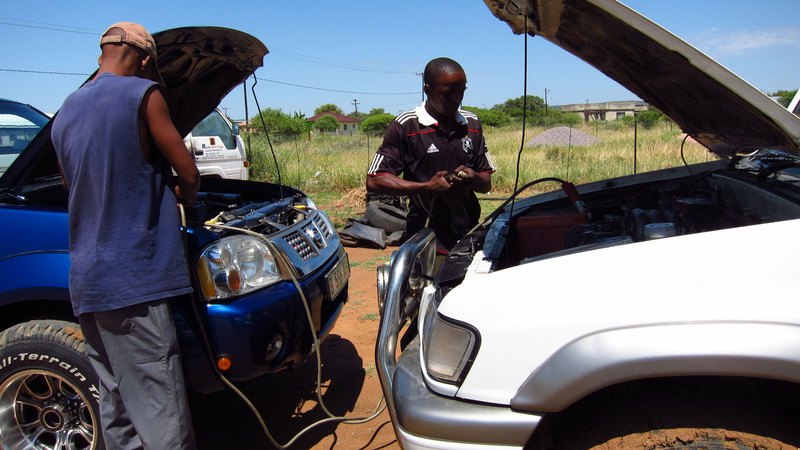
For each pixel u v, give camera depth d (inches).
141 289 93.0
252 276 110.0
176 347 98.7
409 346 90.1
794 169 105.4
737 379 73.4
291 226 129.5
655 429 71.5
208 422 137.6
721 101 85.9
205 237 107.9
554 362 70.8
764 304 66.3
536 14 95.4
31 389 114.7
